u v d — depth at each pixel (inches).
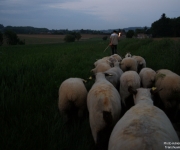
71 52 722.2
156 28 2102.6
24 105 202.8
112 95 164.2
